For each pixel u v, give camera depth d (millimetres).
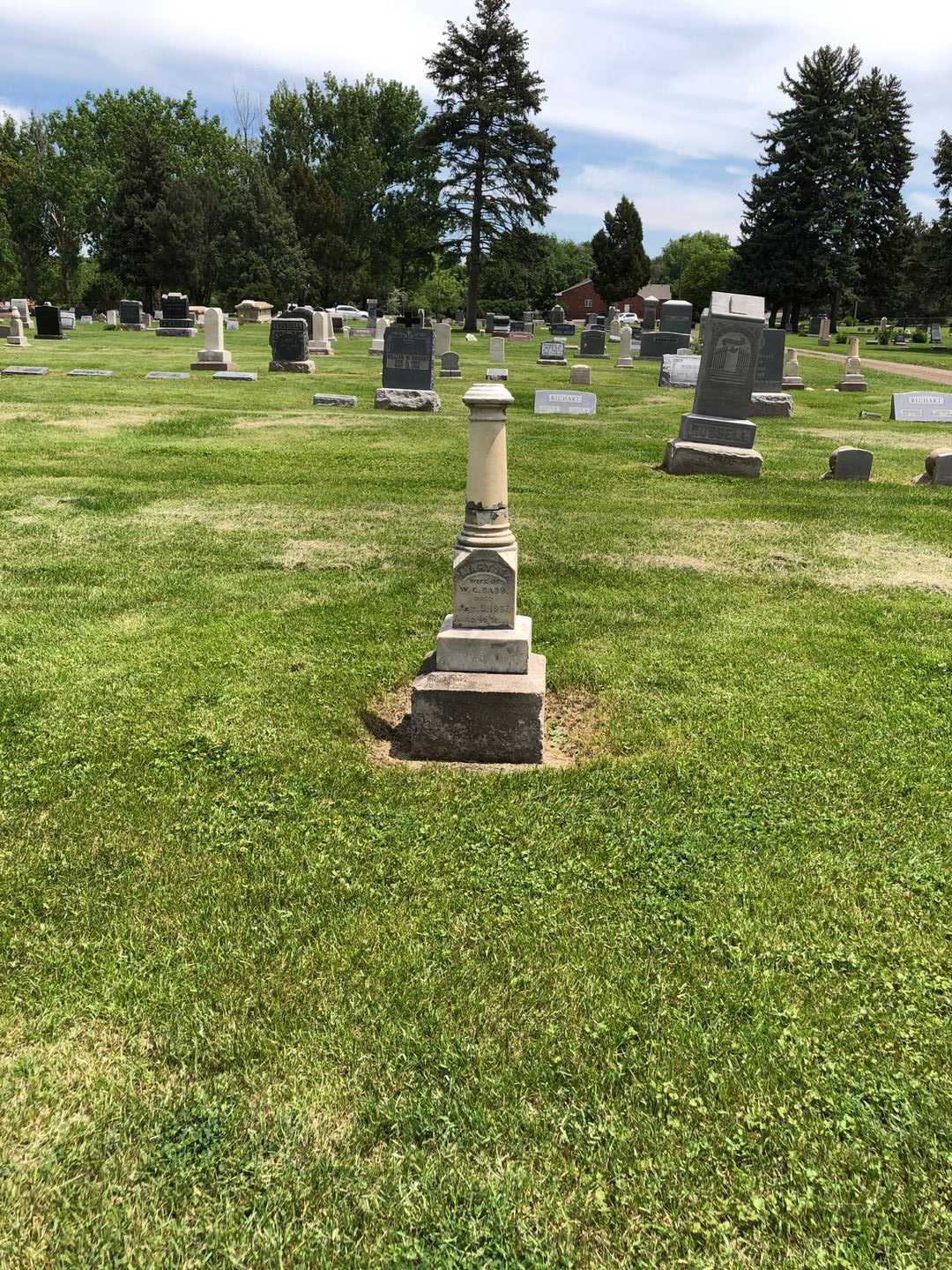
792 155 64938
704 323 14641
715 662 6891
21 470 13648
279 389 24125
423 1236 2600
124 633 7281
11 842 4418
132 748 5383
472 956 3719
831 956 3748
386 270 95562
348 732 5672
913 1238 2619
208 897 4051
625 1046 3271
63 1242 2572
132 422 17969
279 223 76625
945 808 4863
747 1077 3145
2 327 44062
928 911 4043
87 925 3846
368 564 9414
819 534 11016
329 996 3480
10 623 7453
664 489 13539
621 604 8273
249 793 4918
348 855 4387
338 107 91438
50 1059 3166
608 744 5582
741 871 4297
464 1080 3109
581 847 4488
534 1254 2553
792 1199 2725
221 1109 2980
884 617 8031
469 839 4539
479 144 56219
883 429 20250
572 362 38969
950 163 53500
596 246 97812
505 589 5465
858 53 63312
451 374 29297
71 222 85875
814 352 50469
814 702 6184
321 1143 2869
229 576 8914
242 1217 2646
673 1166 2816
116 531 10562
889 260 69375
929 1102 3053
